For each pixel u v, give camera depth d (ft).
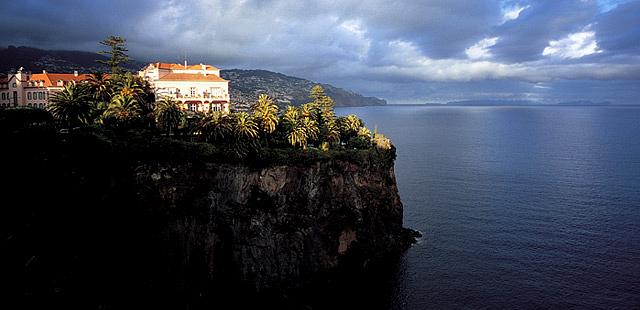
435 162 645.10
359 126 405.80
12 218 165.27
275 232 256.32
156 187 220.84
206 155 236.63
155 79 375.45
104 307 184.75
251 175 253.44
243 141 251.19
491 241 321.32
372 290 255.29
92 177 199.72
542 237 326.65
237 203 246.88
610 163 615.16
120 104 247.50
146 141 225.35
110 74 323.98
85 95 240.12
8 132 182.09
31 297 159.22
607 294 242.37
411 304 236.84
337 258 281.74
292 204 268.00
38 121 217.15
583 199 426.10
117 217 205.67
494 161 648.79
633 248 303.89
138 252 210.38
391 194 342.44
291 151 277.44
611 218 367.66
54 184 184.65
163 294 215.31
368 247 298.35
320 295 252.21
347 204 296.30
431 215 383.86
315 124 342.44
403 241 319.68
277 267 253.65
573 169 575.79
